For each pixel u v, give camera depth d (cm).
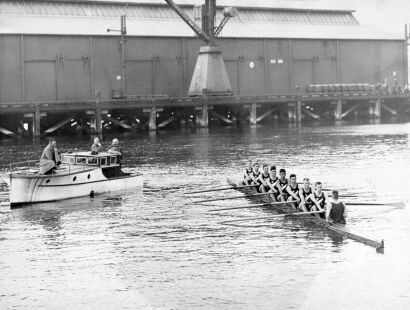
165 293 2805
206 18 11331
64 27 10919
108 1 11831
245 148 7925
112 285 2905
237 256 3269
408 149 7519
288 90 12888
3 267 3166
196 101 11112
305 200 3912
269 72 12681
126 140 9256
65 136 10094
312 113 13150
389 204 4284
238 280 2934
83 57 10844
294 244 3434
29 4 11169
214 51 11344
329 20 14138
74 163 4928
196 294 2789
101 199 4712
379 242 3328
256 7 13338
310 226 3769
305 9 13862
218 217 4078
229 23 12825
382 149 7569
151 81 11506
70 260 3259
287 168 6128
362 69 13738
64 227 3919
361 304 2661
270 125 12075
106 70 11044
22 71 10381
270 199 4400
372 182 5262
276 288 2834
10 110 9556
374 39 13838
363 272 2988
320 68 13238
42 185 4559
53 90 10644
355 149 7619
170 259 3250
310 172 5856
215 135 9900
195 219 4044
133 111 11206
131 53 11306
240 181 5219
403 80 14288
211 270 3072
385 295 2738
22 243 3581
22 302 2744
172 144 8569
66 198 4688
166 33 11681
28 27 10600
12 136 9969
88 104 10112
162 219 4075
